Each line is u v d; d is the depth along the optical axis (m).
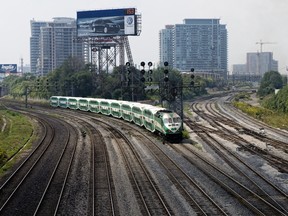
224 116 106.75
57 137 71.88
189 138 68.62
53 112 125.06
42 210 31.41
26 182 40.00
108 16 136.50
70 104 136.12
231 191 35.59
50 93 175.25
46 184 39.12
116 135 72.81
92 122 95.44
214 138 68.38
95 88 157.88
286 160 49.62
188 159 50.31
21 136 74.19
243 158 51.00
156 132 71.31
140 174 42.59
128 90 133.25
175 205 32.00
